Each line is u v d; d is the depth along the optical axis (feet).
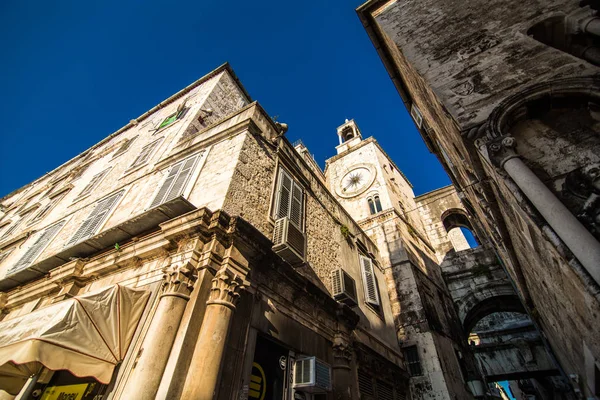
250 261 20.54
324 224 37.22
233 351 16.61
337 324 27.25
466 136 17.13
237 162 25.94
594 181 12.11
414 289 44.47
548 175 13.52
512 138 14.70
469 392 39.60
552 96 14.90
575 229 10.40
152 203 27.84
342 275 31.45
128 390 13.33
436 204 76.13
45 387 18.22
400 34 29.60
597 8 16.26
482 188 19.16
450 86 20.53
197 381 13.65
